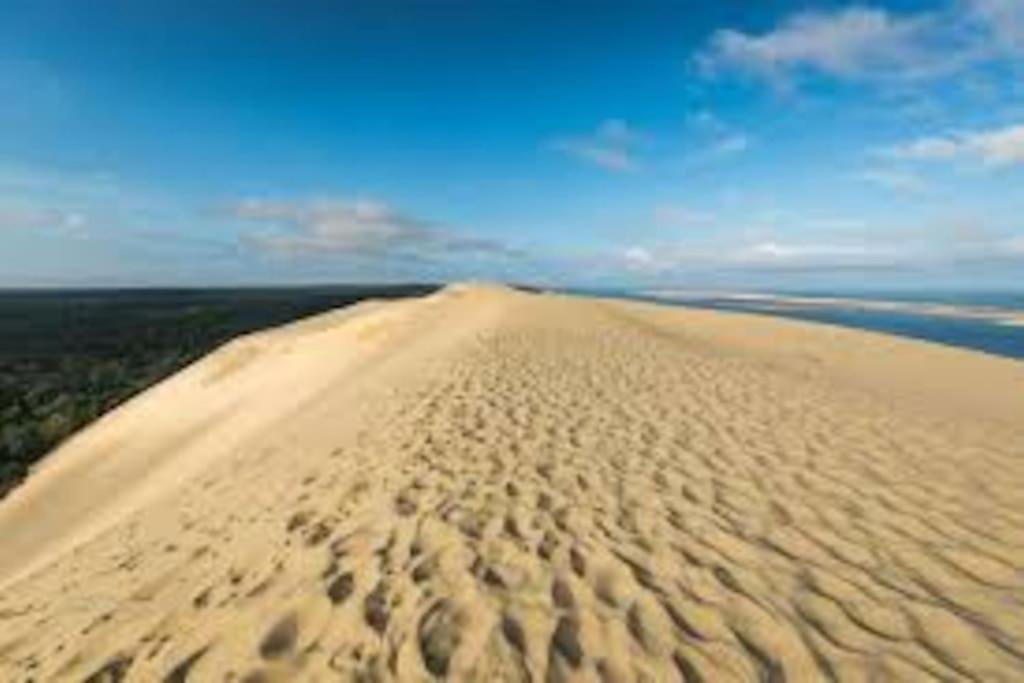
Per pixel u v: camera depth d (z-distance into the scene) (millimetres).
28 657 4805
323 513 6078
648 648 3963
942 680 3756
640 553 5082
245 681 3768
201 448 19250
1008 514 6152
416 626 4141
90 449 25422
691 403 10086
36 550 15875
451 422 8727
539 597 4457
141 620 4793
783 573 4844
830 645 4027
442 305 34500
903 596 4598
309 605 4445
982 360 20766
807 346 23453
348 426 9727
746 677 3742
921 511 6125
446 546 5160
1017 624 4309
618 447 7688
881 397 12672
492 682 3672
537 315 24828
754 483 6656
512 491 6285
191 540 6543
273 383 25703
